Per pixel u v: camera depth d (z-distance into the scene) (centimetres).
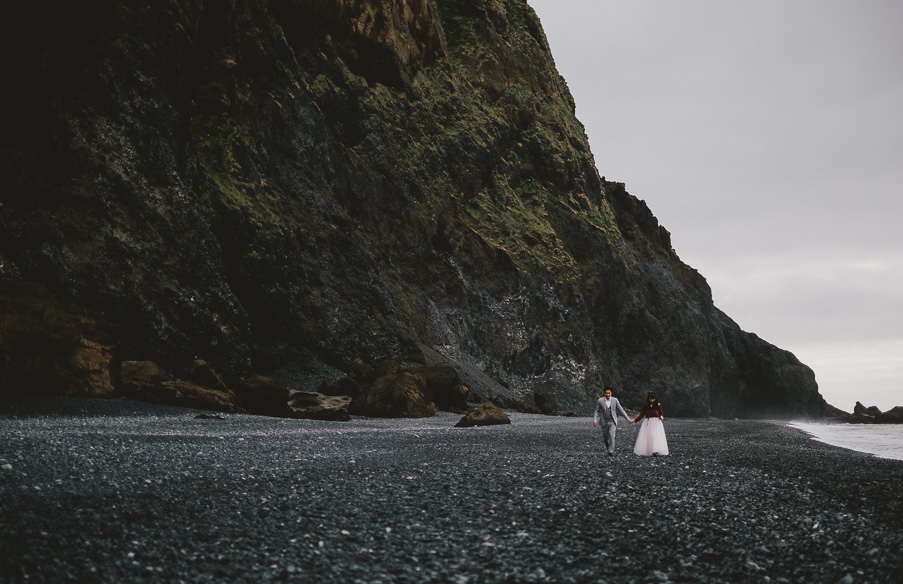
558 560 602
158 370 2355
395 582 521
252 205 3469
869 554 698
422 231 5356
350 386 3081
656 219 9400
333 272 3894
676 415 7400
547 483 1016
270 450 1287
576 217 7162
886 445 2838
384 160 5206
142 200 2734
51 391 1873
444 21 7319
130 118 2820
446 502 824
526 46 8044
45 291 2069
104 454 1030
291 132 4325
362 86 5247
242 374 2941
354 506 771
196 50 3469
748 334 10150
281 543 605
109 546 565
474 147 6294
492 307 5628
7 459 896
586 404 5791
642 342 7338
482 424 2678
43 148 2491
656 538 706
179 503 735
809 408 9944
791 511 912
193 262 2853
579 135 8369
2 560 510
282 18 4778
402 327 4019
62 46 2656
